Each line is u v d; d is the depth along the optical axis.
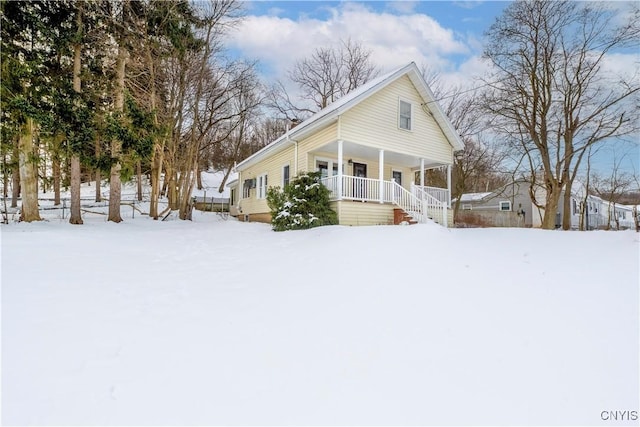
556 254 5.10
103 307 3.52
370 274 4.61
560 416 1.93
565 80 12.57
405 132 12.92
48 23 10.50
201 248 7.54
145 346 2.71
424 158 13.62
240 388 2.19
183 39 15.31
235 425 1.85
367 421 1.89
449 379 2.29
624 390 2.14
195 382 2.24
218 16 16.52
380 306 3.53
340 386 2.22
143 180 28.58
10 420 1.85
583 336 2.78
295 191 10.66
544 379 2.27
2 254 5.54
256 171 17.89
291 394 2.13
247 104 23.42
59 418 1.88
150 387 2.18
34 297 3.70
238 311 3.48
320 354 2.62
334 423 1.88
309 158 12.73
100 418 1.89
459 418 1.92
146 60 14.09
